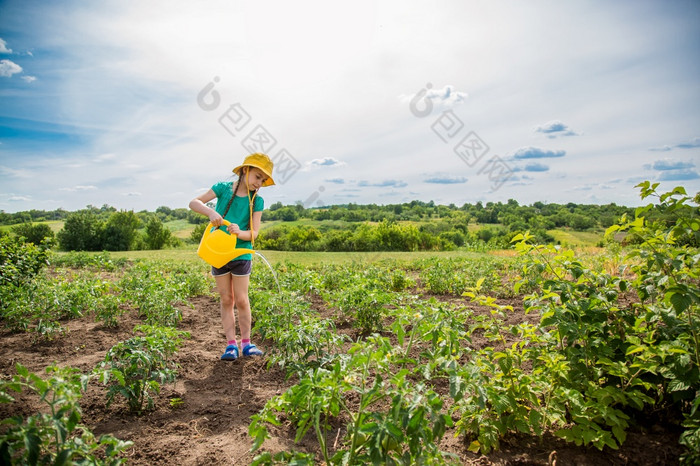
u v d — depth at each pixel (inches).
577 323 108.3
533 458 99.0
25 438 65.3
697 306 104.9
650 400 100.6
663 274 105.3
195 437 112.7
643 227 107.0
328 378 82.9
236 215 171.0
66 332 215.9
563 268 118.7
